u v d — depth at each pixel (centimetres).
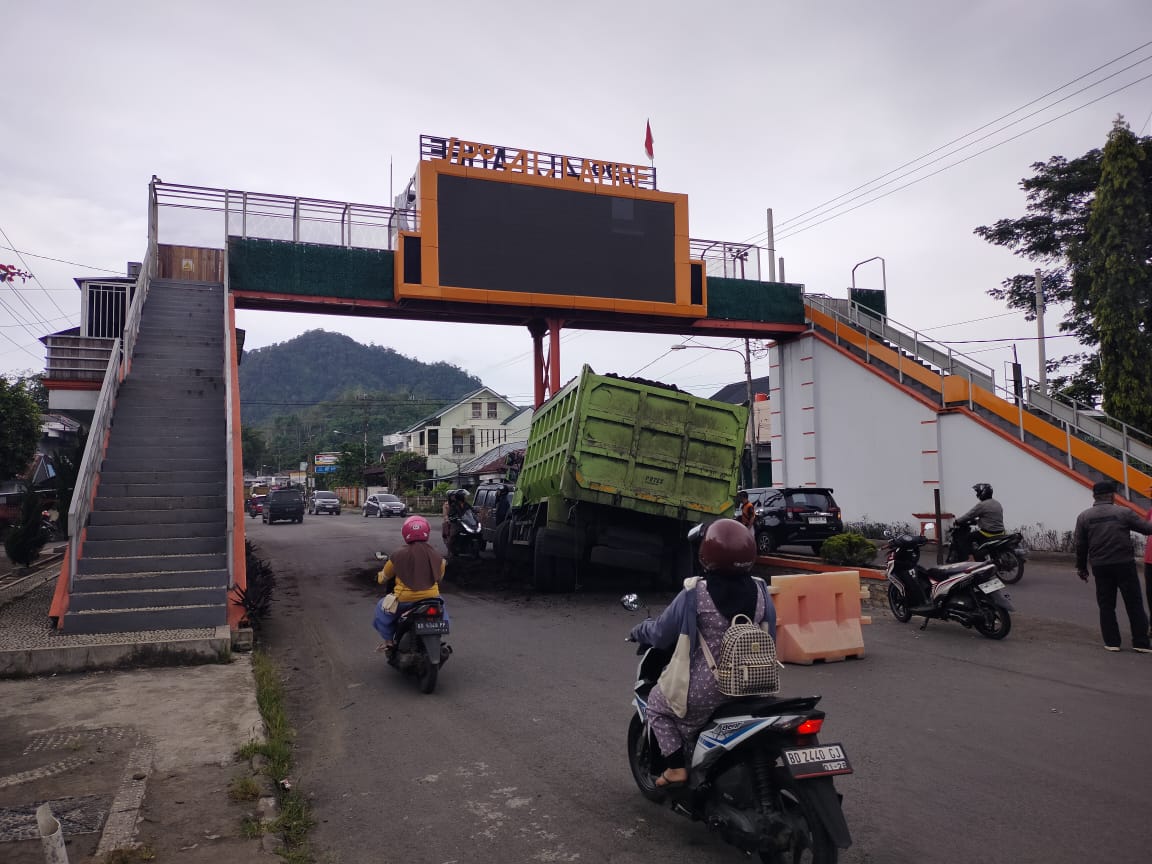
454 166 1989
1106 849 389
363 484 7062
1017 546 1305
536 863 391
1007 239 2530
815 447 2514
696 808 397
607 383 1186
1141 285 1947
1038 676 738
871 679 744
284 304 1961
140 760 520
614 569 1505
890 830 414
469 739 588
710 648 378
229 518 960
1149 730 572
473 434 6431
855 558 1348
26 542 1533
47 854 279
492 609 1195
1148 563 837
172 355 1555
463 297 1972
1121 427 1930
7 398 2102
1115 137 1981
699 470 1220
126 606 914
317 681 782
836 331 2461
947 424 2119
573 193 2098
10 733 578
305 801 472
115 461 1192
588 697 697
